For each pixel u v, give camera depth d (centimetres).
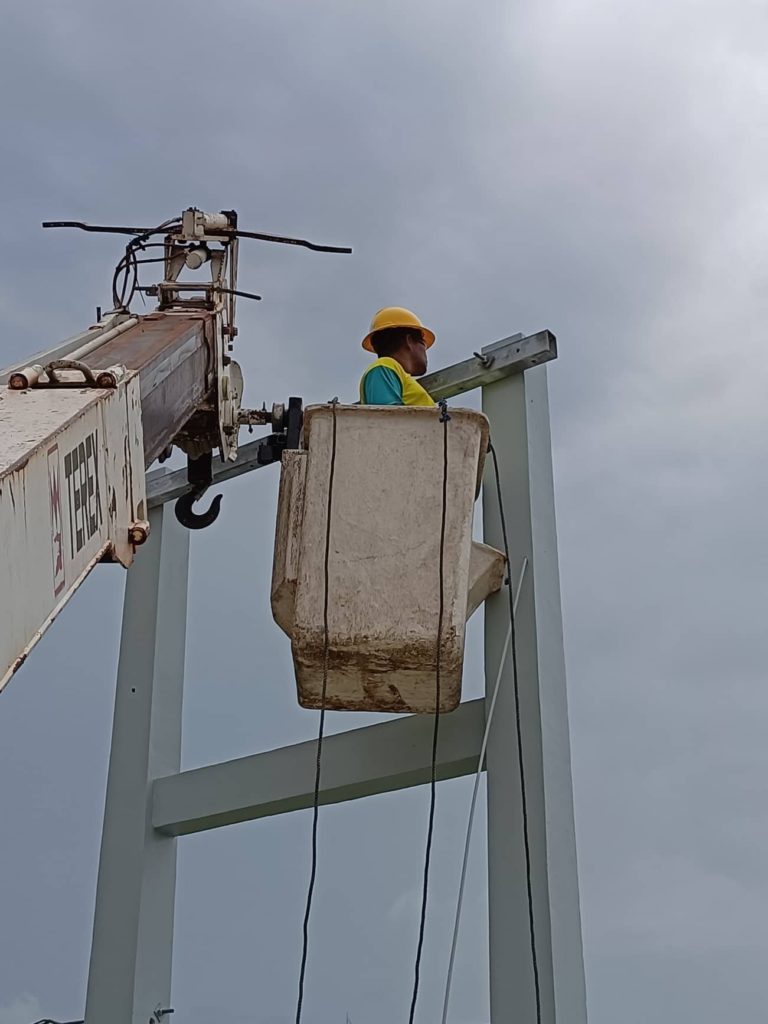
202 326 650
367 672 624
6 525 361
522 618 722
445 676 621
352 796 790
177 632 918
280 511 645
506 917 662
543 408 802
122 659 900
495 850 681
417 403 683
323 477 627
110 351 559
